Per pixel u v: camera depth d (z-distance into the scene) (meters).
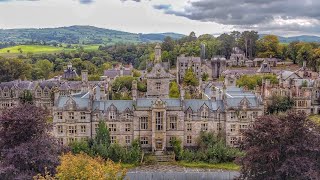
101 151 124.25
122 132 135.50
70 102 133.62
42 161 79.12
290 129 75.88
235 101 136.88
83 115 133.75
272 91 182.50
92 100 137.62
